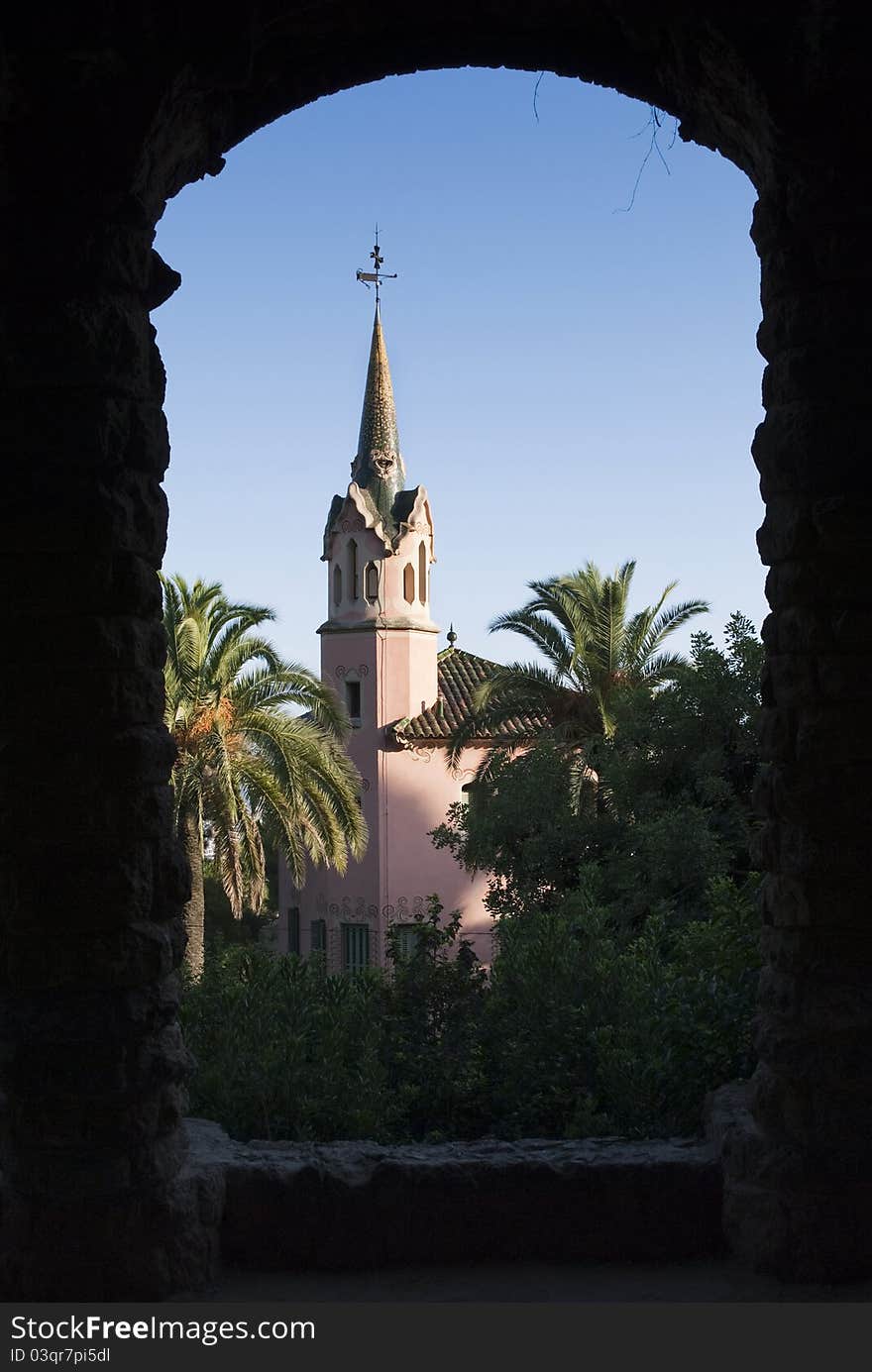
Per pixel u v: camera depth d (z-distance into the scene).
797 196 6.00
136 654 5.89
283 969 9.02
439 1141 8.17
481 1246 6.31
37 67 5.85
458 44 7.02
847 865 5.89
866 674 5.88
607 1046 8.16
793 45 5.97
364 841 27.48
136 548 5.97
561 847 22.44
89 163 5.89
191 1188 6.04
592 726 27.47
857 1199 5.91
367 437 40.38
